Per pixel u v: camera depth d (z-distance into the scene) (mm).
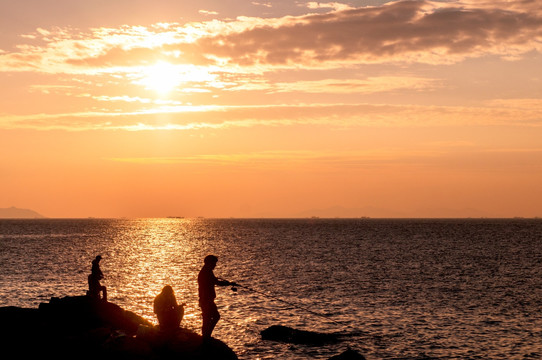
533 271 63500
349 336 29781
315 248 104625
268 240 137125
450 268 66500
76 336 19609
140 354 18375
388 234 173125
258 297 42312
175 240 140000
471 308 38469
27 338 19312
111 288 47469
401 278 55844
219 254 89125
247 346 27453
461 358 25891
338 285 50062
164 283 51500
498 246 111188
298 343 28078
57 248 104875
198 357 18406
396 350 27125
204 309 18938
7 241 131500
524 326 32656
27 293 43938
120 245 117000
